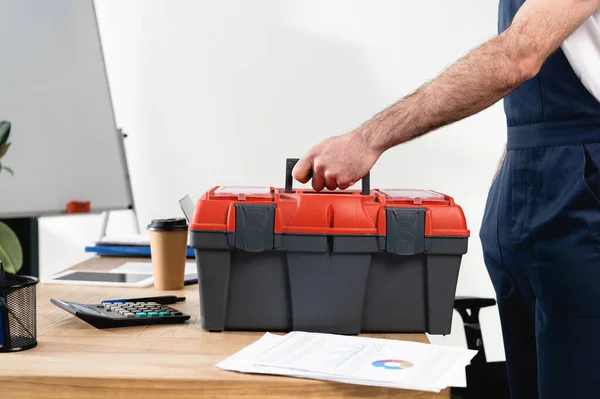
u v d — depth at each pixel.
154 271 1.43
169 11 3.10
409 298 1.10
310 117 3.06
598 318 1.28
